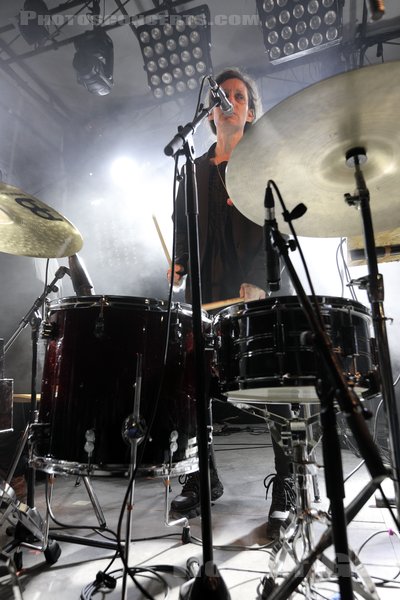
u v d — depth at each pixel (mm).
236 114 2443
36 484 2963
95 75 4785
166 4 4555
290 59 4578
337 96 1170
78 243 2023
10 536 1934
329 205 1603
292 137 1312
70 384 1557
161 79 5117
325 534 1099
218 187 2447
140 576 1545
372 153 1388
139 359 1522
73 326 1611
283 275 2271
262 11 4301
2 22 4992
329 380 958
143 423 1451
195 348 1272
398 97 1180
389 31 4875
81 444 1490
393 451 1130
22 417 3588
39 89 5965
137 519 2176
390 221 1699
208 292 2346
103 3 4773
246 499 2494
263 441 4875
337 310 1371
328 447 939
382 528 1945
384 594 1351
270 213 1202
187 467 1606
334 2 4133
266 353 1355
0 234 2045
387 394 1168
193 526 2041
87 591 1397
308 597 1219
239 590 1404
